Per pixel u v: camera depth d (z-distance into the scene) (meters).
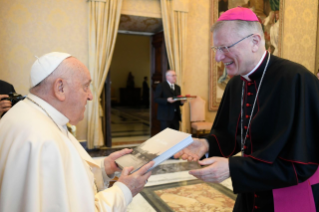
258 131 1.33
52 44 5.73
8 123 1.12
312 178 1.29
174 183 3.95
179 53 6.58
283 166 1.18
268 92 1.34
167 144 1.36
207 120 7.14
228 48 1.29
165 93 5.33
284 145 1.19
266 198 1.35
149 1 6.39
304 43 8.12
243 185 1.22
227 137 1.65
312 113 1.22
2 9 5.38
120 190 1.24
